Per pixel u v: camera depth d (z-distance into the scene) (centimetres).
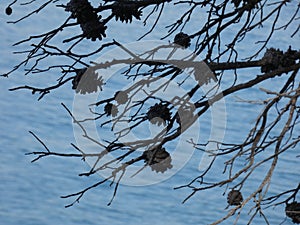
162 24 5234
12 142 4775
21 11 6400
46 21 6272
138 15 1076
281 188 3838
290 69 950
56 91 5291
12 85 5412
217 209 3947
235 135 4419
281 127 4150
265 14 4647
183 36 1108
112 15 1061
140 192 4081
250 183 3872
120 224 4022
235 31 4244
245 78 4488
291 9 4672
